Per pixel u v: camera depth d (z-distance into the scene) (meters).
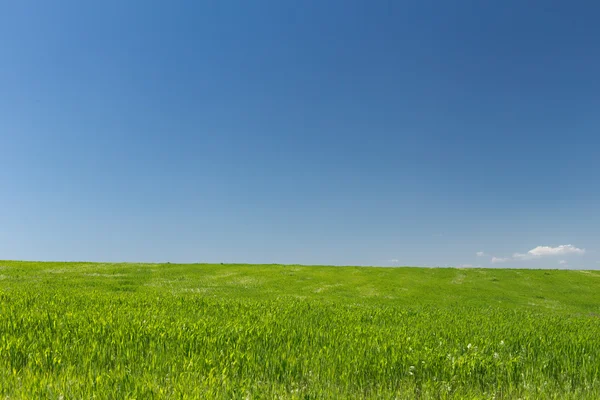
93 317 12.39
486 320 16.91
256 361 8.60
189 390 6.69
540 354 10.20
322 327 12.70
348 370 8.29
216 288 32.34
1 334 9.98
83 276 36.88
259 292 31.03
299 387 7.59
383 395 7.41
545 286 38.50
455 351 9.68
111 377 7.12
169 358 8.52
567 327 15.94
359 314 16.61
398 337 11.21
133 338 9.73
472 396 7.41
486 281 39.91
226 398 6.57
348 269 45.03
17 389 6.52
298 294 31.14
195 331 10.62
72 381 6.91
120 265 44.16
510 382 8.27
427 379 8.27
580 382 8.61
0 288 23.34
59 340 9.58
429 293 33.56
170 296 21.22
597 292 36.81
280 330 11.73
